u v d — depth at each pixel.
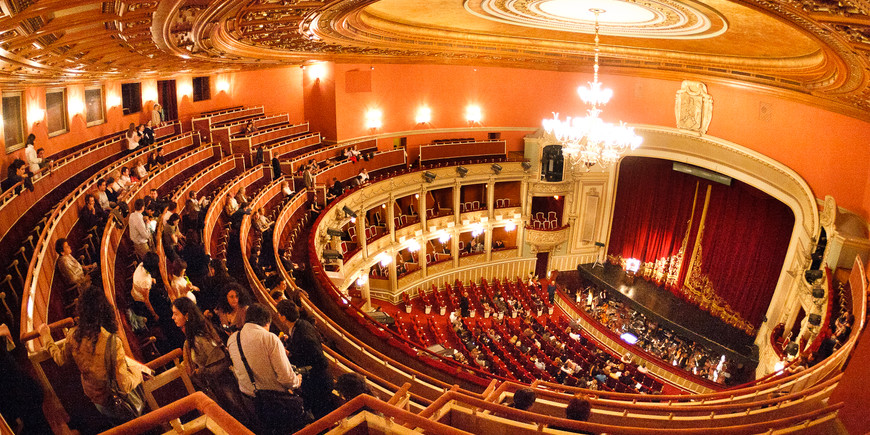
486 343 24.38
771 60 18.16
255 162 22.36
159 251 10.16
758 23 13.29
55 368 5.12
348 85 27.02
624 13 15.35
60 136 15.32
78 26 6.34
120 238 11.58
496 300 28.81
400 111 28.95
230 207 16.98
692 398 10.90
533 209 33.22
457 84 29.58
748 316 24.52
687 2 12.84
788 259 21.66
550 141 29.66
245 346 4.77
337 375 8.48
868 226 17.06
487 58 27.36
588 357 23.69
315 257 16.23
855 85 12.95
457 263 31.00
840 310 16.27
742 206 24.77
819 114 19.33
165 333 7.84
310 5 10.11
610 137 16.86
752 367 22.73
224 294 6.80
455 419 6.46
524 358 22.27
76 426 5.03
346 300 13.40
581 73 28.67
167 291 8.62
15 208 10.55
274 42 15.33
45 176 12.62
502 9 16.55
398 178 26.97
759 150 22.62
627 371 22.97
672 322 25.56
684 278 27.94
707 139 25.03
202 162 21.05
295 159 23.69
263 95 26.66
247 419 5.28
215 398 5.27
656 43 21.11
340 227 22.89
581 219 31.36
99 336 4.45
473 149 30.08
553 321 28.45
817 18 7.83
